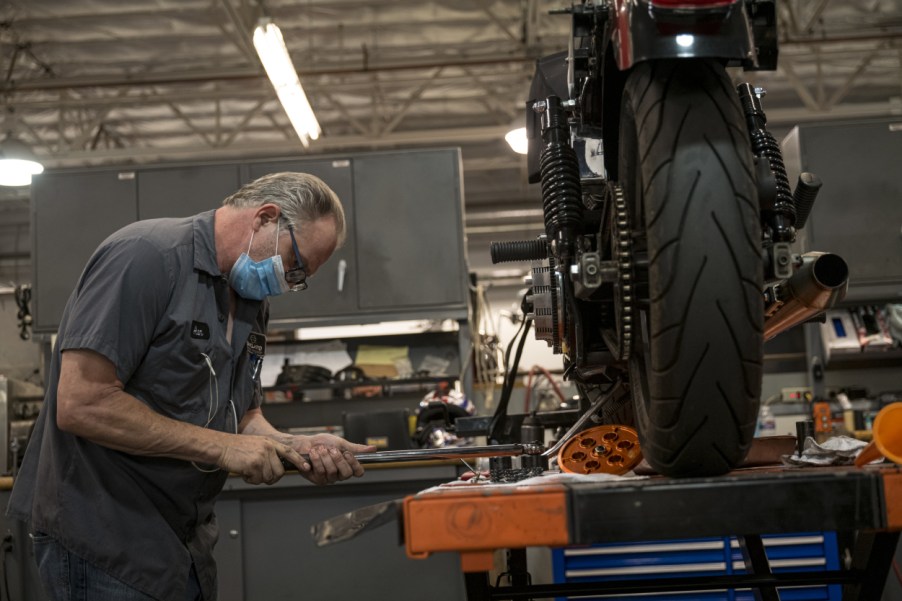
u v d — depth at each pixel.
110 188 5.11
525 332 2.38
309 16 7.39
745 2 1.21
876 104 8.27
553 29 7.60
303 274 1.77
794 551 2.71
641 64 1.19
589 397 1.94
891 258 4.94
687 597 2.76
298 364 5.15
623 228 1.15
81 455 1.57
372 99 8.62
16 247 11.33
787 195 1.31
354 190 5.04
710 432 1.07
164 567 1.57
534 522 0.95
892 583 3.02
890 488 0.95
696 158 1.07
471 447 1.64
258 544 3.76
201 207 5.08
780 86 8.95
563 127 1.42
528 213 10.64
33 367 5.47
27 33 7.50
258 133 9.68
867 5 7.56
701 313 1.04
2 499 3.69
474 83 8.61
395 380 4.93
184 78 7.94
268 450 1.56
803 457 1.40
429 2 7.25
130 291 1.54
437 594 3.71
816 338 4.98
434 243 4.99
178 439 1.51
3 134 9.02
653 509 0.95
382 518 1.00
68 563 1.56
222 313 1.71
